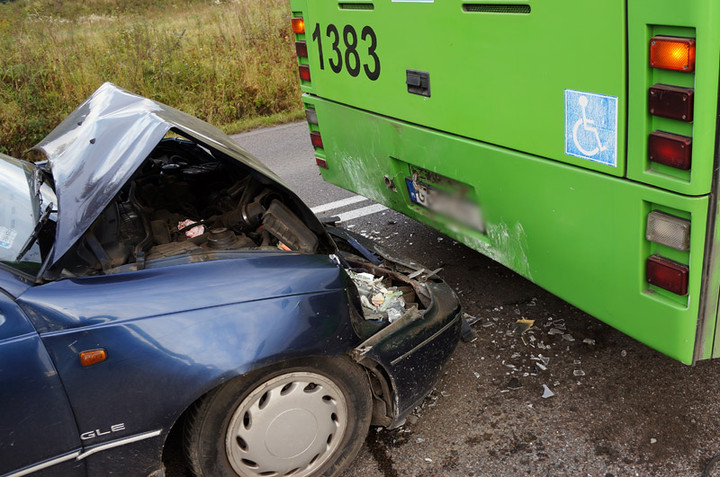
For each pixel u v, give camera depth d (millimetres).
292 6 4590
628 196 2479
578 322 3816
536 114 2818
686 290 2406
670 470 2678
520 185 3053
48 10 16484
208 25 12984
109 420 2230
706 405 3035
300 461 2580
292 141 9023
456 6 3078
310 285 2496
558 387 3270
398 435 3037
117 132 2670
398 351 2727
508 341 3693
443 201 3762
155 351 2225
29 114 9773
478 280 4445
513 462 2805
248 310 2350
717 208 2268
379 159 4203
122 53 11273
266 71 11070
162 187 3588
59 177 2551
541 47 2674
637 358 3432
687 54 2086
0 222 2451
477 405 3193
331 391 2582
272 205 3014
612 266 2682
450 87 3299
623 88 2350
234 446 2436
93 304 2215
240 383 2354
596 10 2371
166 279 2371
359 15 3846
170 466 2863
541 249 3092
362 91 4086
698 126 2146
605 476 2676
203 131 3020
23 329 2109
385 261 3742
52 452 2188
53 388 2135
